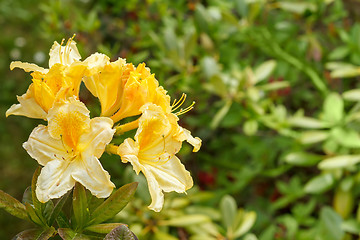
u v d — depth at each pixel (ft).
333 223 2.21
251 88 2.60
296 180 2.67
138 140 1.37
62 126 1.33
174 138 1.42
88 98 2.11
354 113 2.48
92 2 3.84
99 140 1.33
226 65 3.05
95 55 1.40
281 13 3.15
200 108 2.90
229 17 2.86
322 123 2.48
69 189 1.30
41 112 1.39
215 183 2.87
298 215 2.53
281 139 2.75
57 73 1.35
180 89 2.69
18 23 5.99
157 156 1.41
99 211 1.38
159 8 3.36
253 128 2.61
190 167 2.93
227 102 2.61
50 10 3.53
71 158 1.34
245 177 2.76
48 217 1.37
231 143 3.15
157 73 2.73
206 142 3.14
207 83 2.73
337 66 2.75
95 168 1.31
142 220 2.19
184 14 3.51
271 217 2.84
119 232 1.27
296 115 2.82
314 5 2.88
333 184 2.46
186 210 2.43
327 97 2.58
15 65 1.37
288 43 3.05
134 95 1.39
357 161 2.30
